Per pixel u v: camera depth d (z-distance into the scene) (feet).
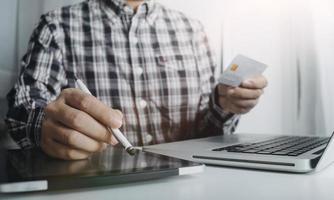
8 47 3.48
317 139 2.36
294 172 1.47
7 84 3.46
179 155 1.80
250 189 1.17
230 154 1.64
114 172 1.23
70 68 3.25
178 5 4.41
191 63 3.65
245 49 4.70
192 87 3.57
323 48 4.89
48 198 1.07
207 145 2.02
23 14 3.59
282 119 4.85
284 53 4.85
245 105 2.82
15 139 2.44
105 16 3.43
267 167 1.51
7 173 1.23
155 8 3.71
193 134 3.53
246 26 4.69
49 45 3.22
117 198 1.06
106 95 3.24
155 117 3.36
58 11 3.41
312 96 4.89
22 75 3.03
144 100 3.34
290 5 4.81
